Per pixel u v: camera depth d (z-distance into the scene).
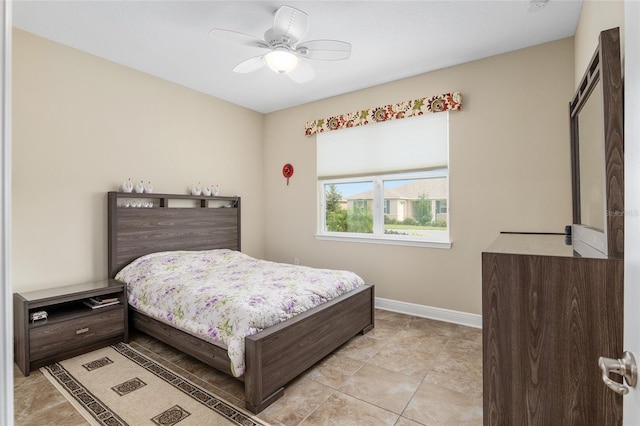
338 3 2.32
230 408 1.93
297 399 2.02
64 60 2.91
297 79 2.86
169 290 2.65
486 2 2.32
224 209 4.23
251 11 2.42
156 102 3.61
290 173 4.62
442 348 2.73
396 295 3.71
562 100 2.80
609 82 1.29
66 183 2.93
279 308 2.21
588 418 1.20
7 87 0.59
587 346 1.20
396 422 1.80
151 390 2.11
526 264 1.29
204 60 3.23
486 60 3.14
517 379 1.31
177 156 3.82
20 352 2.37
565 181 2.79
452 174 3.33
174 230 3.68
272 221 4.84
